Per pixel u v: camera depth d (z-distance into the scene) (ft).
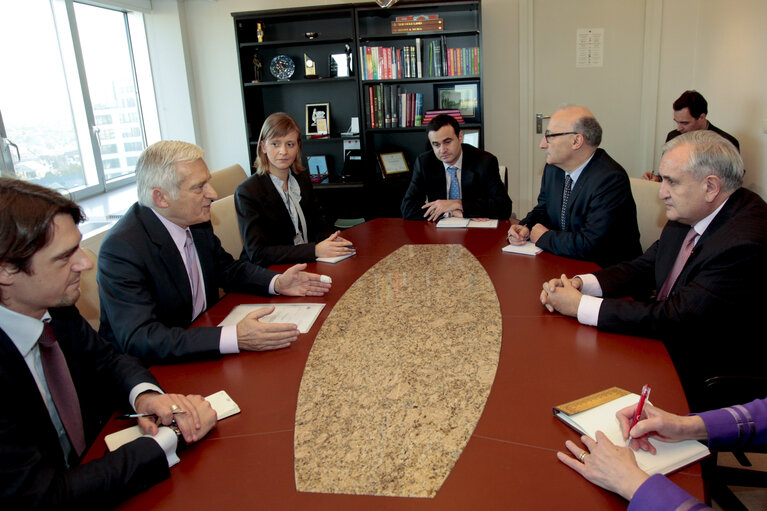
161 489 3.35
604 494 3.11
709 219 5.55
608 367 4.49
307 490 3.24
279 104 16.69
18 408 3.65
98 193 14.02
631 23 15.39
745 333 5.19
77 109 13.44
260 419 4.00
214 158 17.62
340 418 3.93
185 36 16.47
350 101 16.39
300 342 5.20
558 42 15.69
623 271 6.43
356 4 14.67
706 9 14.48
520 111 16.20
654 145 15.99
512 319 5.49
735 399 4.85
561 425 3.73
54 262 3.57
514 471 3.30
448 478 3.27
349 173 16.40
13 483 3.11
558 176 8.98
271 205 8.86
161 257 5.80
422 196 10.88
